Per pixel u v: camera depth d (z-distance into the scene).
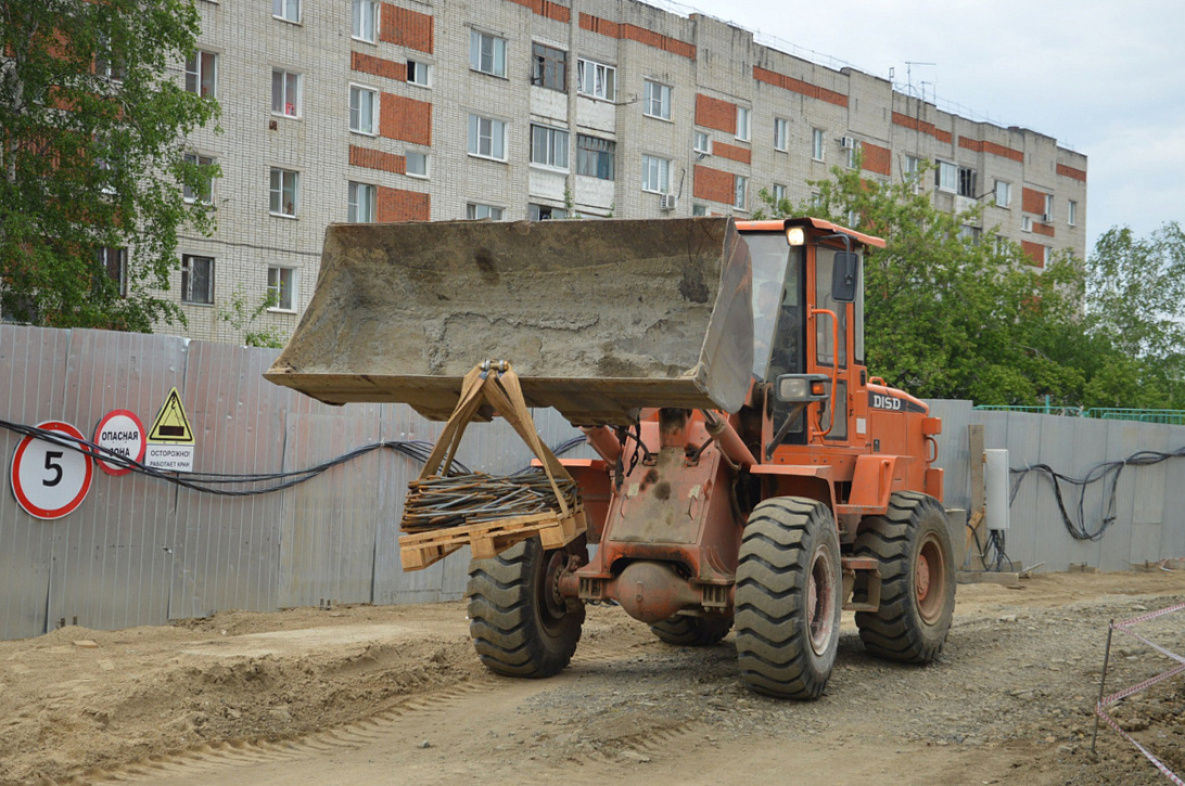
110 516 9.73
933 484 10.66
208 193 22.58
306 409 11.15
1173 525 22.39
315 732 6.62
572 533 6.16
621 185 38.09
